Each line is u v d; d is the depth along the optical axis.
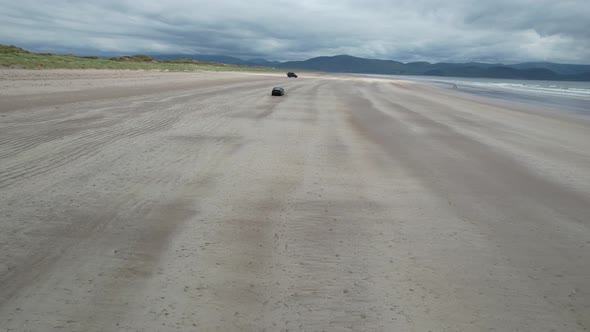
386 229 4.56
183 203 5.04
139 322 2.71
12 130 8.67
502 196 5.95
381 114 15.42
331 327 2.78
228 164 7.02
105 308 2.85
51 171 6.05
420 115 15.73
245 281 3.31
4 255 3.53
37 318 2.71
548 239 4.49
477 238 4.42
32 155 6.87
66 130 9.06
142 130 9.63
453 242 4.29
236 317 2.83
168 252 3.75
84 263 3.47
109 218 4.45
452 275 3.58
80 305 2.87
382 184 6.28
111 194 5.21
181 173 6.32
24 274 3.25
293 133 10.32
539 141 11.00
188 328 2.68
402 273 3.58
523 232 4.66
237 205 5.07
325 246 4.05
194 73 47.53
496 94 39.41
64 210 4.60
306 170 6.88
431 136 10.80
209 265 3.54
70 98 14.61
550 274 3.70
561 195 6.14
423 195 5.83
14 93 14.45
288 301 3.05
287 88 29.89
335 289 3.26
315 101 19.94
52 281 3.16
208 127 10.54
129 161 6.85
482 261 3.89
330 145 9.05
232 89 25.36
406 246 4.14
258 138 9.42
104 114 11.67
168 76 35.41
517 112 19.58
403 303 3.11
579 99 35.94
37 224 4.20
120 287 3.12
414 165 7.55
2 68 25.00
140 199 5.09
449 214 5.12
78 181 5.65
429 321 2.89
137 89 20.27
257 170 6.73
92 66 36.75
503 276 3.61
